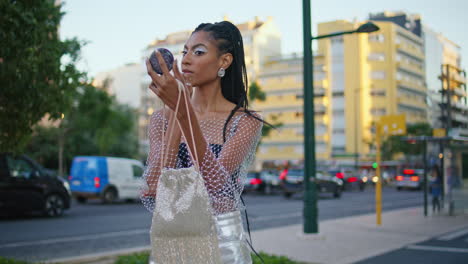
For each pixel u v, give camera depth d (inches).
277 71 2576.3
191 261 57.4
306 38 389.1
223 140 71.2
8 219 537.0
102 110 1076.5
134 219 543.8
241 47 77.0
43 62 186.1
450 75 638.5
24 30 175.0
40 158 1364.4
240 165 70.7
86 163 797.9
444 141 612.1
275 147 2564.0
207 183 62.9
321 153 2450.8
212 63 72.7
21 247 342.6
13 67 176.4
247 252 68.7
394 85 2283.5
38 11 184.7
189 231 57.2
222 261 63.1
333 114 2437.3
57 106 198.8
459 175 613.9
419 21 974.4
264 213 650.2
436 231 439.8
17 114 188.2
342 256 305.3
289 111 2536.9
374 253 318.7
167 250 57.8
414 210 680.4
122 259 237.8
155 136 71.8
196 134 61.3
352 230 439.8
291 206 784.3
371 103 2363.4
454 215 593.9
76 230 443.5
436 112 658.8
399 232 431.2
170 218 57.3
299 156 2504.9
